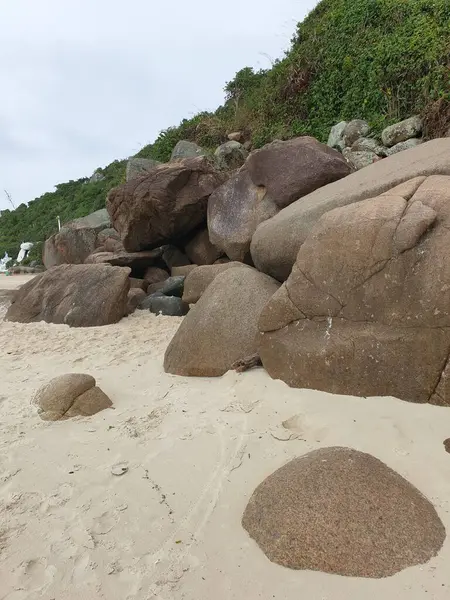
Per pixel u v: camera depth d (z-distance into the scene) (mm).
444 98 7840
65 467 3014
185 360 4500
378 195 4199
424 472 2588
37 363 5254
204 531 2379
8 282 12930
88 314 6977
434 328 3131
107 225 11750
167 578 2098
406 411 3133
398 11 10297
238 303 4613
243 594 1985
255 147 11812
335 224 3771
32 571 2189
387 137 8180
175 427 3418
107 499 2670
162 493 2695
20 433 3482
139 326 6672
